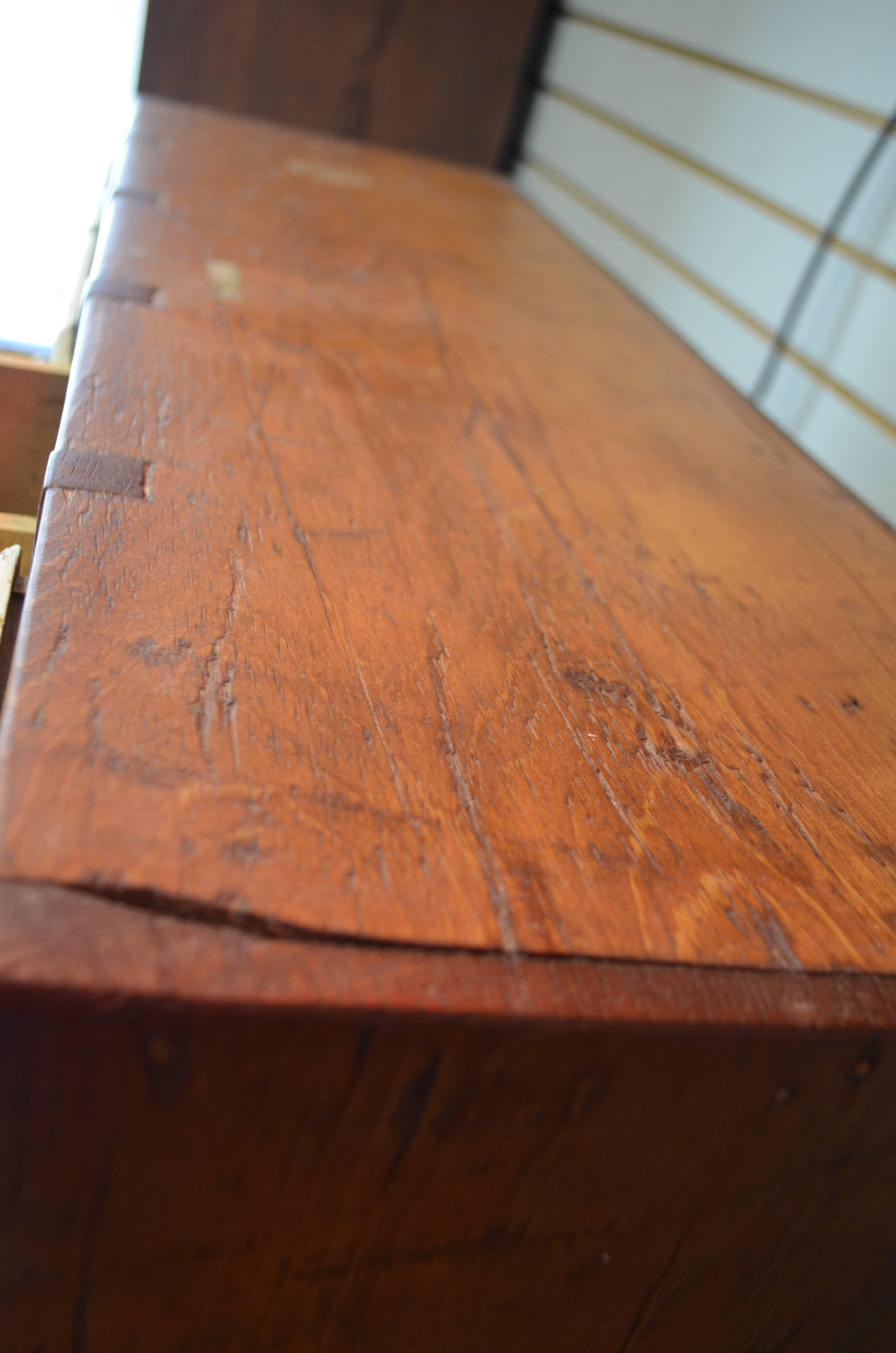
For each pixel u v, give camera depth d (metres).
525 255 0.85
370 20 1.23
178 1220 0.23
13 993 0.19
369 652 0.32
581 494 0.48
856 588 0.47
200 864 0.22
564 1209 0.26
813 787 0.32
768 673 0.38
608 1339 0.31
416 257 0.76
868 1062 0.25
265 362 0.51
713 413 0.63
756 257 0.88
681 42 1.01
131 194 0.70
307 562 0.36
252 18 1.20
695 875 0.27
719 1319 0.32
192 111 1.02
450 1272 0.27
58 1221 0.22
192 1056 0.20
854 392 0.76
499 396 0.56
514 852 0.26
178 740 0.26
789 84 0.84
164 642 0.29
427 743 0.29
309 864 0.23
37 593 0.29
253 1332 0.26
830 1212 0.29
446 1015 0.21
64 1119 0.20
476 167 1.38
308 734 0.27
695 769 0.31
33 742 0.24
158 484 0.38
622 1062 0.23
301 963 0.21
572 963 0.23
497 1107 0.23
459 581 0.38
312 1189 0.23
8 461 0.56
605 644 0.37
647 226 1.07
